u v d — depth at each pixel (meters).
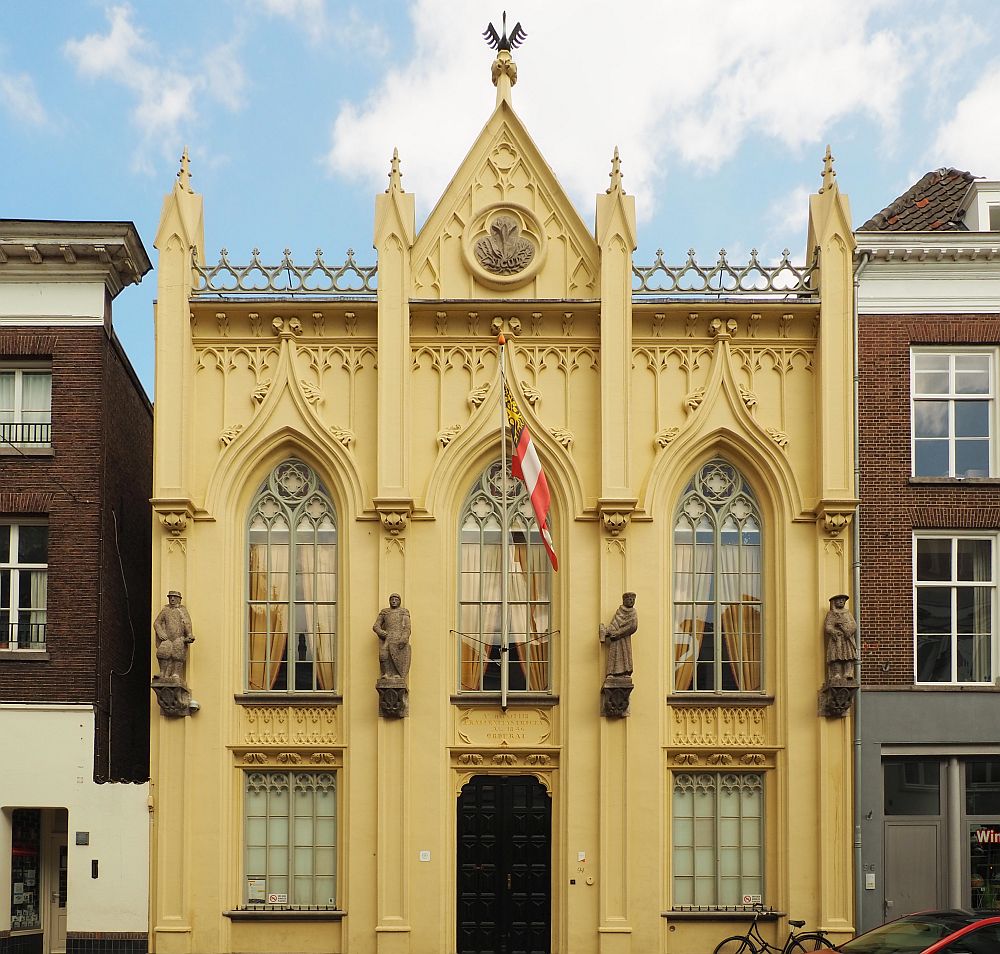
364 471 22.81
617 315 22.83
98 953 21.73
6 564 23.20
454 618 22.81
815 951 17.45
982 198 24.52
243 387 23.14
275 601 23.02
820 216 23.23
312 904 22.27
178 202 23.00
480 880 22.31
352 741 22.11
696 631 23.02
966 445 23.45
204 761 22.17
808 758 22.25
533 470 21.61
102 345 23.34
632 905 21.84
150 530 27.31
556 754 22.41
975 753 22.52
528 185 23.61
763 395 23.22
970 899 22.47
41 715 22.34
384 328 22.75
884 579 22.75
